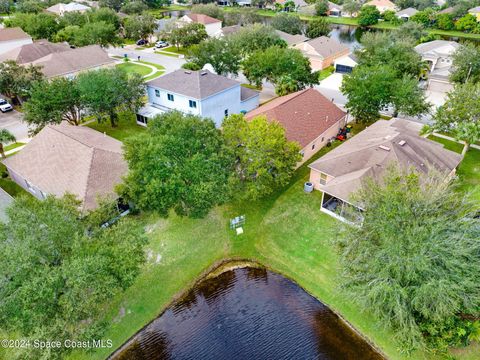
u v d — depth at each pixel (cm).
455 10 10050
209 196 2322
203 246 2547
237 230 2641
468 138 3139
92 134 3275
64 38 7412
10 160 3084
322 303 2172
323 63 6606
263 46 6162
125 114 4259
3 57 5878
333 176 2827
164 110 4322
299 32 8688
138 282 2269
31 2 9825
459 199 2025
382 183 2531
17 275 1612
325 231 2612
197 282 2330
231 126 2645
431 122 4328
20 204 1914
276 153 2677
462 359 1792
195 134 2523
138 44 8519
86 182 2628
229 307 2173
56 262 1791
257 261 2461
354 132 4078
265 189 2733
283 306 2169
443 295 1612
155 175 2322
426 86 5459
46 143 3041
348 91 4050
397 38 6762
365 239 1906
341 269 2138
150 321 2102
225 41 5597
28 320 1552
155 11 12975
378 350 1912
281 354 1919
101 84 3794
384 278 1742
